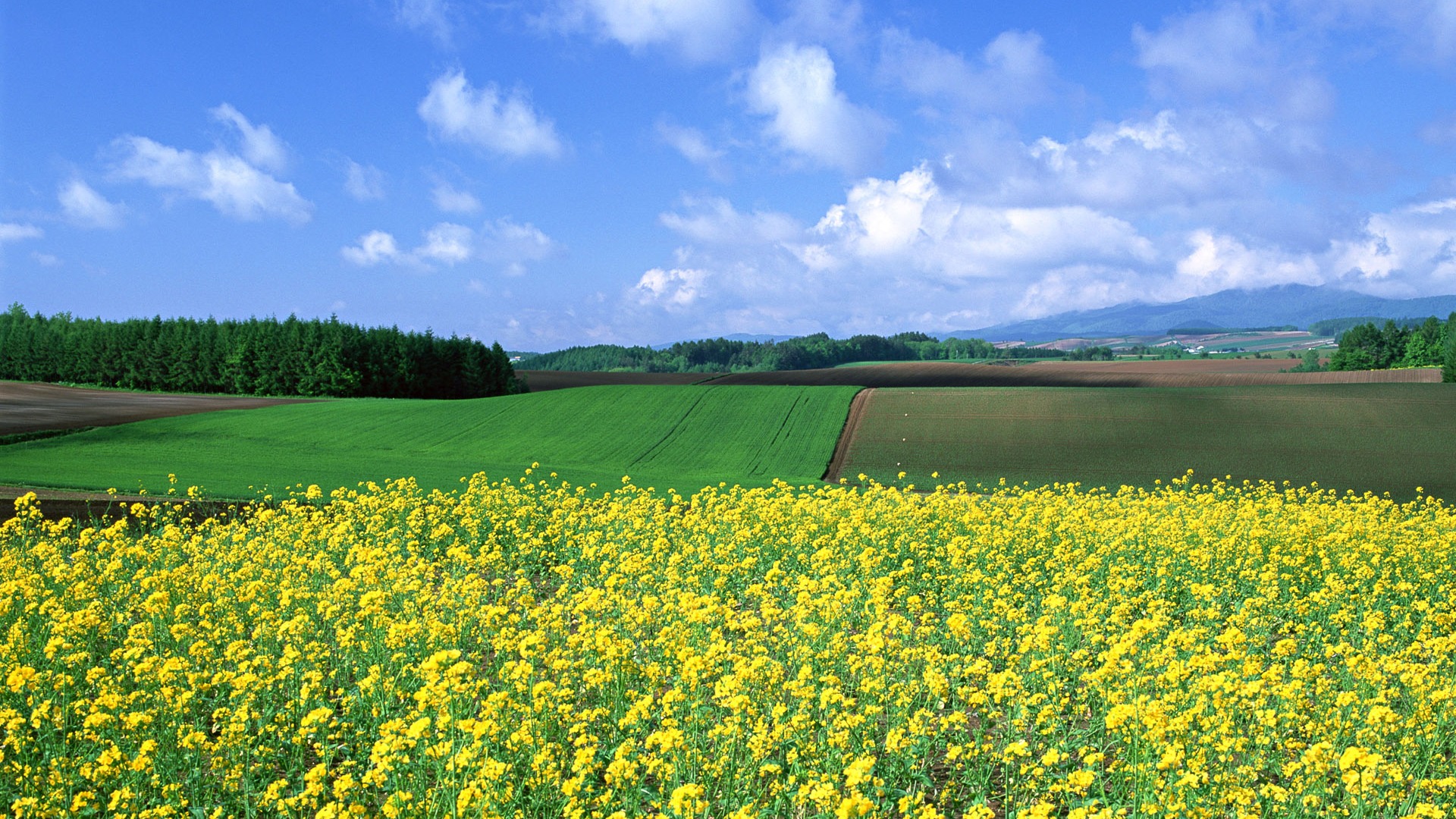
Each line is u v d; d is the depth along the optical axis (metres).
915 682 9.12
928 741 7.89
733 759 7.24
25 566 13.51
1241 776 7.16
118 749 6.68
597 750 7.84
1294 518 19.89
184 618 11.10
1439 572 14.62
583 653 9.69
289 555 14.51
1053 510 20.03
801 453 43.28
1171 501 23.67
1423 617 12.34
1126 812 6.84
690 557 14.82
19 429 49.62
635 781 6.89
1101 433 44.19
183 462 34.47
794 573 15.24
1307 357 132.00
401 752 6.80
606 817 6.36
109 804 6.65
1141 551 16.28
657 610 11.40
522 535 17.34
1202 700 7.96
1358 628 11.86
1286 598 13.71
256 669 8.99
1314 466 37.41
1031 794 7.36
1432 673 9.39
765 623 11.75
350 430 50.81
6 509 20.89
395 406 58.16
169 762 7.17
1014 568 15.35
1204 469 37.75
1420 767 7.51
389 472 32.34
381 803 6.83
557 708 7.99
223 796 7.03
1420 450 38.88
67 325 115.81
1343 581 13.41
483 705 7.89
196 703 8.66
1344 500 25.36
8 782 6.91
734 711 7.71
